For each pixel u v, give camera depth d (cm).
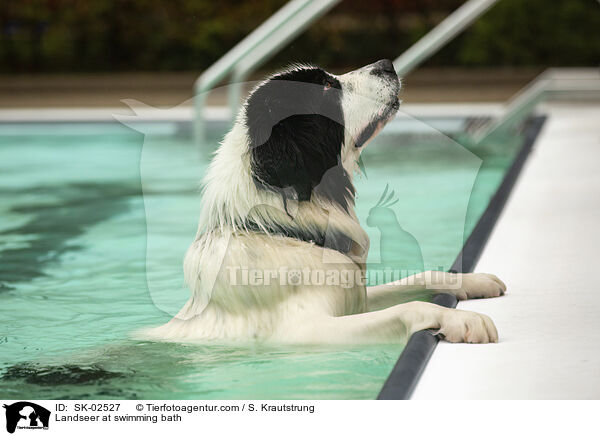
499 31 1820
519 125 1018
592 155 721
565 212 489
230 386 259
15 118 1090
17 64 1909
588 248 404
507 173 624
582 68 1786
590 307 312
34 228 545
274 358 283
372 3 1925
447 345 277
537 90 989
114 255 464
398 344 288
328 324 291
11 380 273
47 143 992
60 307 362
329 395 248
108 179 749
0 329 329
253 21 1912
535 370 250
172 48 1914
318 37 1839
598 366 251
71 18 1923
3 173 788
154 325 330
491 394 234
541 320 299
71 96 1552
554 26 1800
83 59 1920
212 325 305
